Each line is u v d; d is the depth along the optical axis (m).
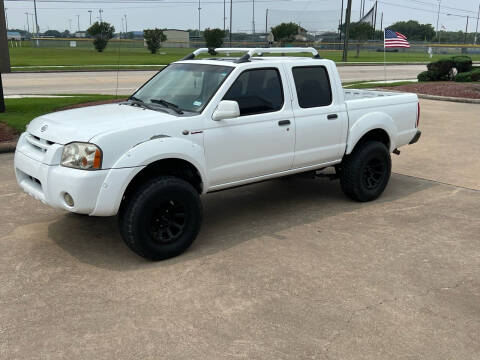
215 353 3.12
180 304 3.71
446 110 14.58
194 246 4.80
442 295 3.88
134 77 23.92
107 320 3.48
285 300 3.77
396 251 4.71
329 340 3.27
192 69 5.28
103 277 4.14
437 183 7.15
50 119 4.71
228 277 4.15
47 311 3.60
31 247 4.73
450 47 74.81
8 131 9.57
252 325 3.43
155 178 4.33
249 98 5.00
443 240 5.00
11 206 5.89
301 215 5.73
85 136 4.10
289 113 5.28
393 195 6.55
